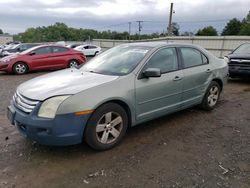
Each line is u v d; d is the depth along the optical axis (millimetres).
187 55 5105
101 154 3729
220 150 3928
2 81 9883
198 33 70375
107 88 3699
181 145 4066
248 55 9086
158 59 4504
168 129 4699
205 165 3488
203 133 4559
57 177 3168
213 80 5746
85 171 3299
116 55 4754
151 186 3016
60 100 3350
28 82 4137
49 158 3594
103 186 3008
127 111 4027
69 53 13391
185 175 3242
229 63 9367
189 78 4949
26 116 3400
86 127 3547
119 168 3375
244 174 3291
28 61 12172
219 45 27406
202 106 5707
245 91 8133
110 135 3887
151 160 3588
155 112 4418
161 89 4402
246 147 4043
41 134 3348
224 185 3057
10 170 3297
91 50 28531
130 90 3938
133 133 4484
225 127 4871
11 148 3859
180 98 4863
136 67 4172
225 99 6984
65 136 3379
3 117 5230
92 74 4219
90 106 3486
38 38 88062
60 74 4367
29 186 2994
